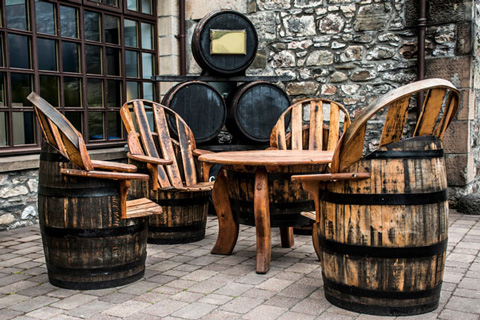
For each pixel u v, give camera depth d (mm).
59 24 5195
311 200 3596
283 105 5477
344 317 2627
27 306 2824
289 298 2916
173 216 4188
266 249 3439
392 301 2615
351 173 2574
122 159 5707
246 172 3533
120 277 3145
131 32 6109
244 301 2875
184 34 6438
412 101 5598
